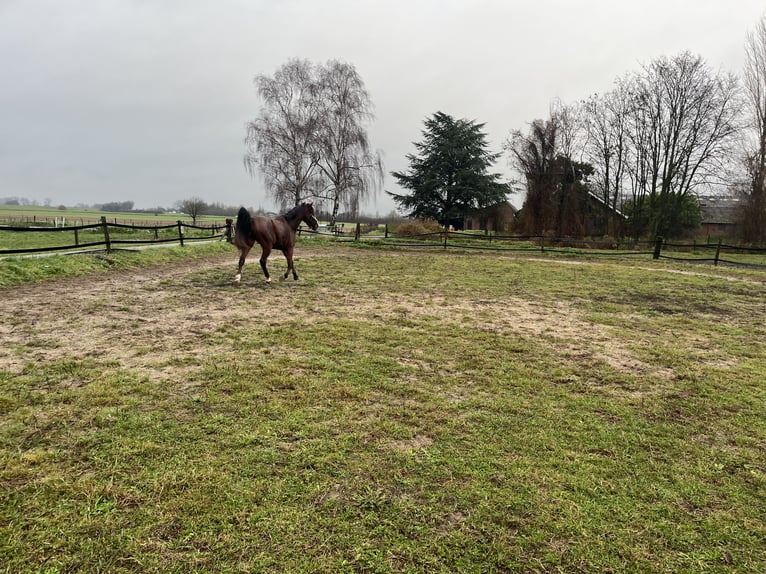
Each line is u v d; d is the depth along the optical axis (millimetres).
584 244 23047
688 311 7586
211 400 3207
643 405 3496
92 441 2572
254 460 2455
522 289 9352
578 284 10305
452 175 39219
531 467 2523
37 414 2877
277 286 8586
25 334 4664
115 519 1947
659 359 4762
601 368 4383
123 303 6426
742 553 1934
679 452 2783
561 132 26219
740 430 3121
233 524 1959
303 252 16641
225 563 1741
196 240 16453
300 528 1952
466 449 2695
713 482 2469
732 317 7176
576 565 1823
